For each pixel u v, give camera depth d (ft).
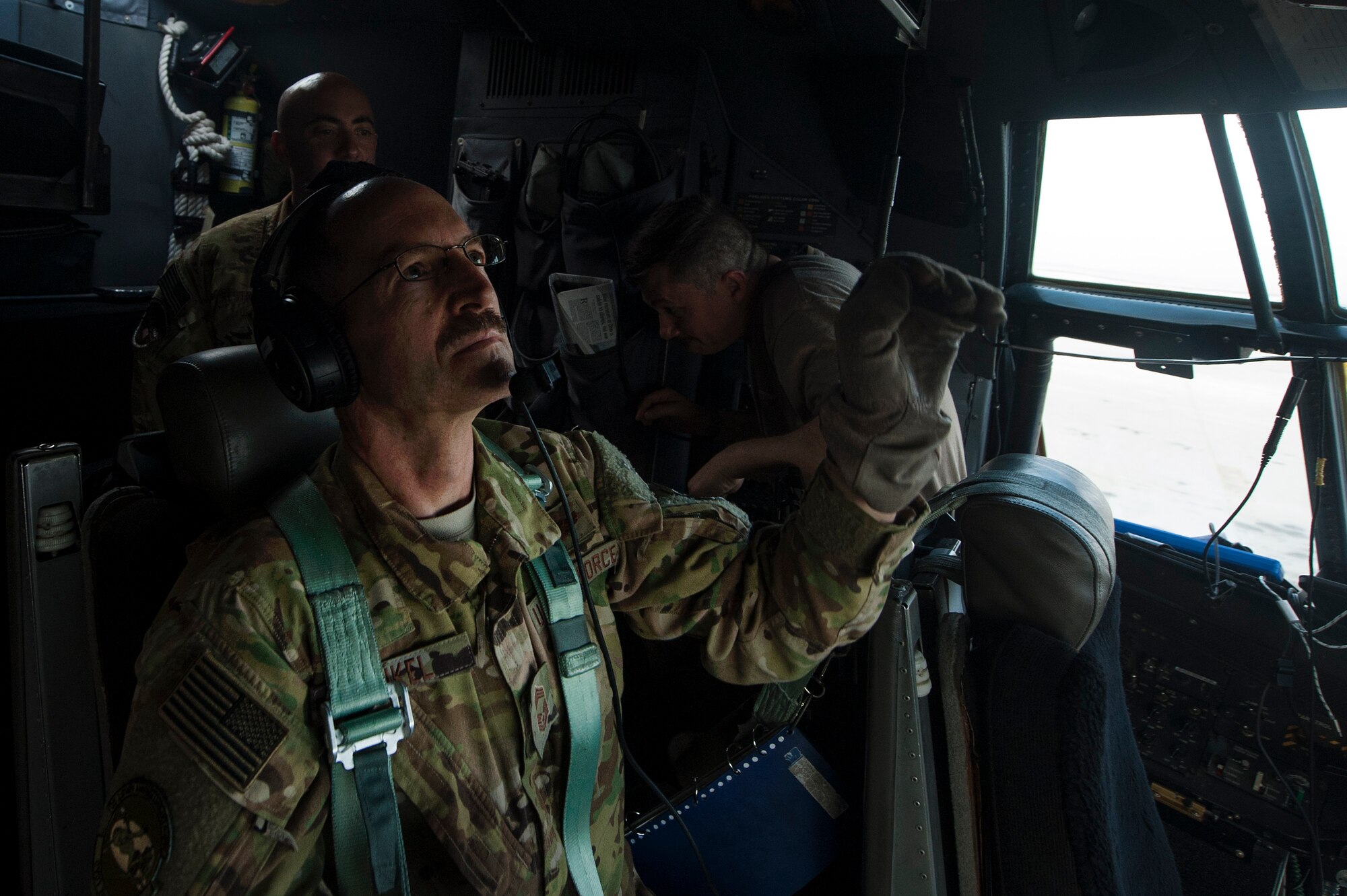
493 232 9.21
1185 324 7.24
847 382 2.76
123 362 9.52
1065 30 6.37
